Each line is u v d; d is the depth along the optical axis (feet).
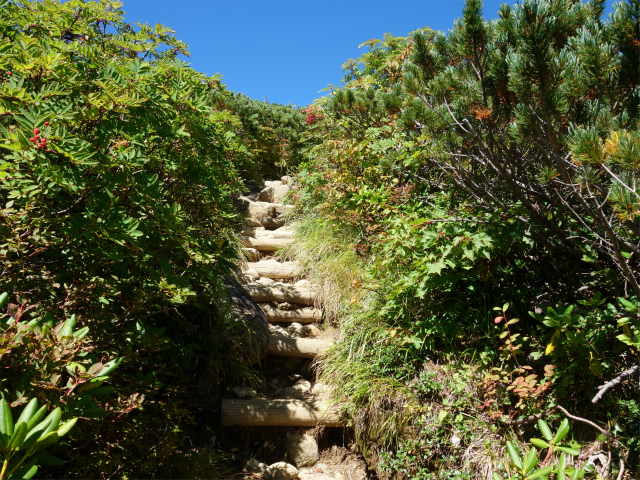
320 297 15.60
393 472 10.34
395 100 12.30
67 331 5.80
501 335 9.91
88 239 7.10
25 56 7.39
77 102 7.75
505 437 9.66
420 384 10.89
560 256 11.47
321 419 11.23
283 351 13.35
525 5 8.04
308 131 29.55
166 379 10.82
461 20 9.75
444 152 10.95
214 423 11.21
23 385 5.17
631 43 7.69
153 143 10.01
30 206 6.86
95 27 10.71
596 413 9.44
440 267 10.66
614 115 8.48
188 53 13.24
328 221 18.53
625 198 6.72
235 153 15.55
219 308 12.79
